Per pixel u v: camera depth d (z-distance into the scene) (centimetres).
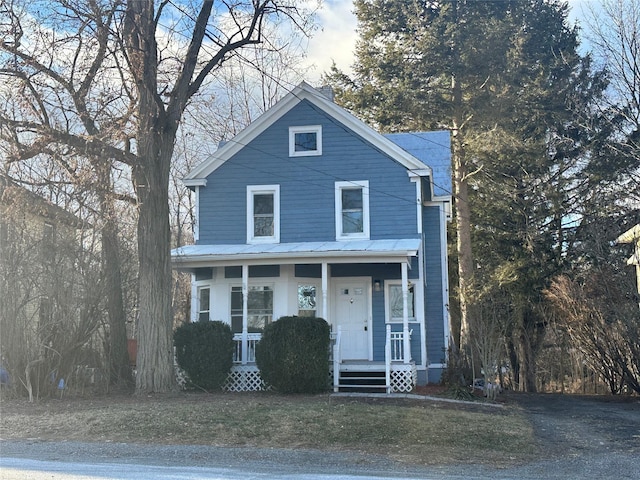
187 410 1312
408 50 2903
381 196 1994
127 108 1695
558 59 3045
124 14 1547
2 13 1504
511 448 1108
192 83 1670
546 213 2952
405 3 2917
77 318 1603
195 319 2033
